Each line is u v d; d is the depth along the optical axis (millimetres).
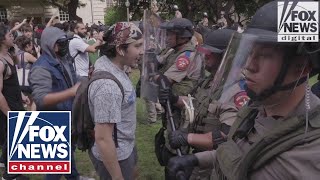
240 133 1126
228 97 1774
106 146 2094
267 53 996
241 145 1123
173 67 3188
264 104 1067
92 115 2184
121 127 2240
